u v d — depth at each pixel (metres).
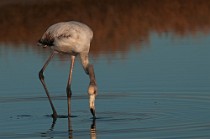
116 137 13.32
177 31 25.06
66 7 28.83
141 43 23.20
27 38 24.86
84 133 13.73
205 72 18.41
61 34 16.14
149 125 14.12
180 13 27.98
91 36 16.33
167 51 21.48
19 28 26.19
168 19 27.11
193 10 28.42
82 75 18.86
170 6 29.03
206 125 13.91
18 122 14.73
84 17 27.41
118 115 15.08
